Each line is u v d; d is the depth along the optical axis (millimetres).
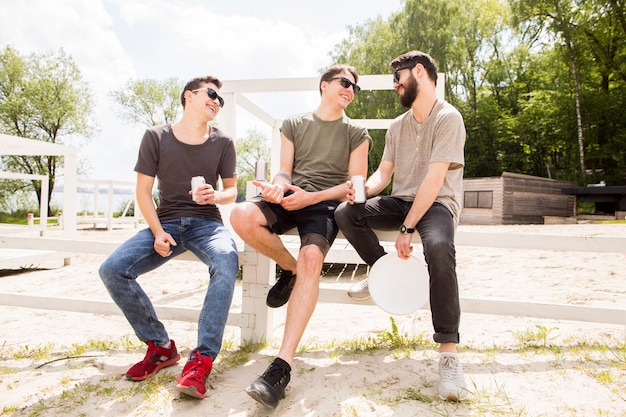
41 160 23953
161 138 2316
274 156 5230
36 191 24312
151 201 2232
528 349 2180
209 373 1804
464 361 2045
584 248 2035
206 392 1805
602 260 5328
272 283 2445
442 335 1730
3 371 2094
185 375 1736
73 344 2463
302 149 2457
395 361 2066
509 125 26281
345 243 4055
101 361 2213
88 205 18625
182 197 2326
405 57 2135
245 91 3730
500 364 1993
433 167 1937
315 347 2357
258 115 4590
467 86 29938
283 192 2146
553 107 22625
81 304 2467
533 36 24656
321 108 2467
